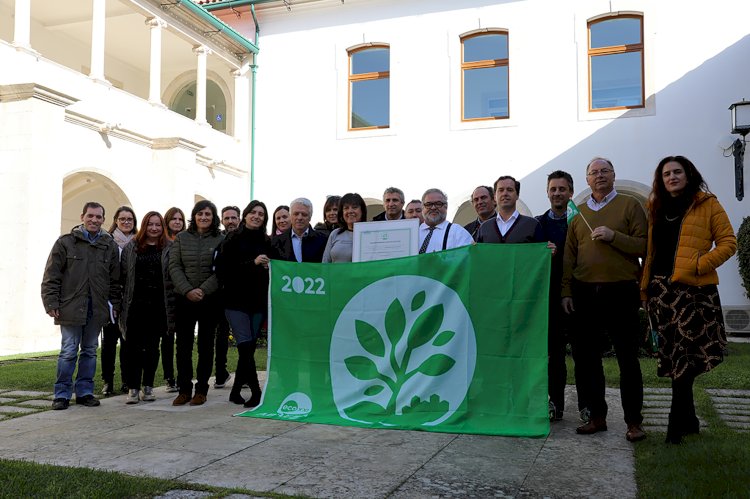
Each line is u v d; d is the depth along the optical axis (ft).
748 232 40.29
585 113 47.47
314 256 19.71
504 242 16.55
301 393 17.54
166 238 21.33
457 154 50.37
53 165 36.47
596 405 15.07
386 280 17.06
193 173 48.14
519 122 48.91
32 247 34.96
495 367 15.49
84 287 19.17
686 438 13.94
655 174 14.33
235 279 18.89
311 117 54.80
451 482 11.31
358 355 17.16
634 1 46.52
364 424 15.84
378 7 53.21
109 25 54.60
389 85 53.11
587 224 15.14
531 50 48.85
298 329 17.92
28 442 14.35
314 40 55.11
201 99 53.52
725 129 44.11
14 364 27.73
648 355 28.86
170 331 20.71
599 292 14.73
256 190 56.03
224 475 11.80
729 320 42.60
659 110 45.70
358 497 10.54
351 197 18.38
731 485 10.58
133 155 45.37
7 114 35.86
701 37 45.09
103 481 11.09
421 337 16.42
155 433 15.20
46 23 55.31
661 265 14.11
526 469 12.09
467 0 50.72
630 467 12.21
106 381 21.33
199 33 53.16
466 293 15.99
